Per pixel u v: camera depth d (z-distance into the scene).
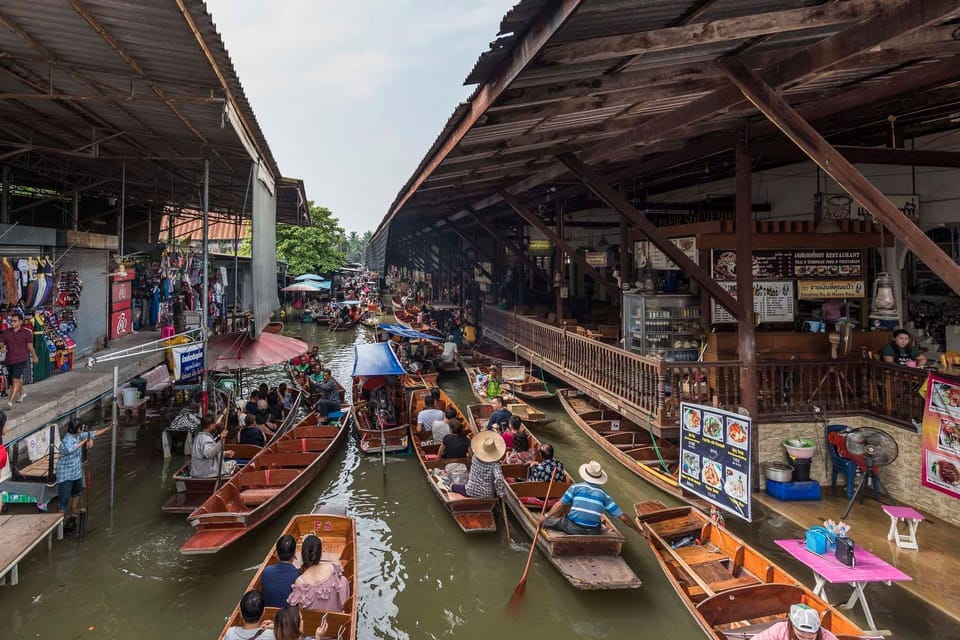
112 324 13.82
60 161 12.12
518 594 6.29
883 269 10.09
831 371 8.29
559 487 8.07
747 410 7.91
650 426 8.68
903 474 7.32
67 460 7.37
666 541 6.55
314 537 5.49
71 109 7.93
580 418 11.38
